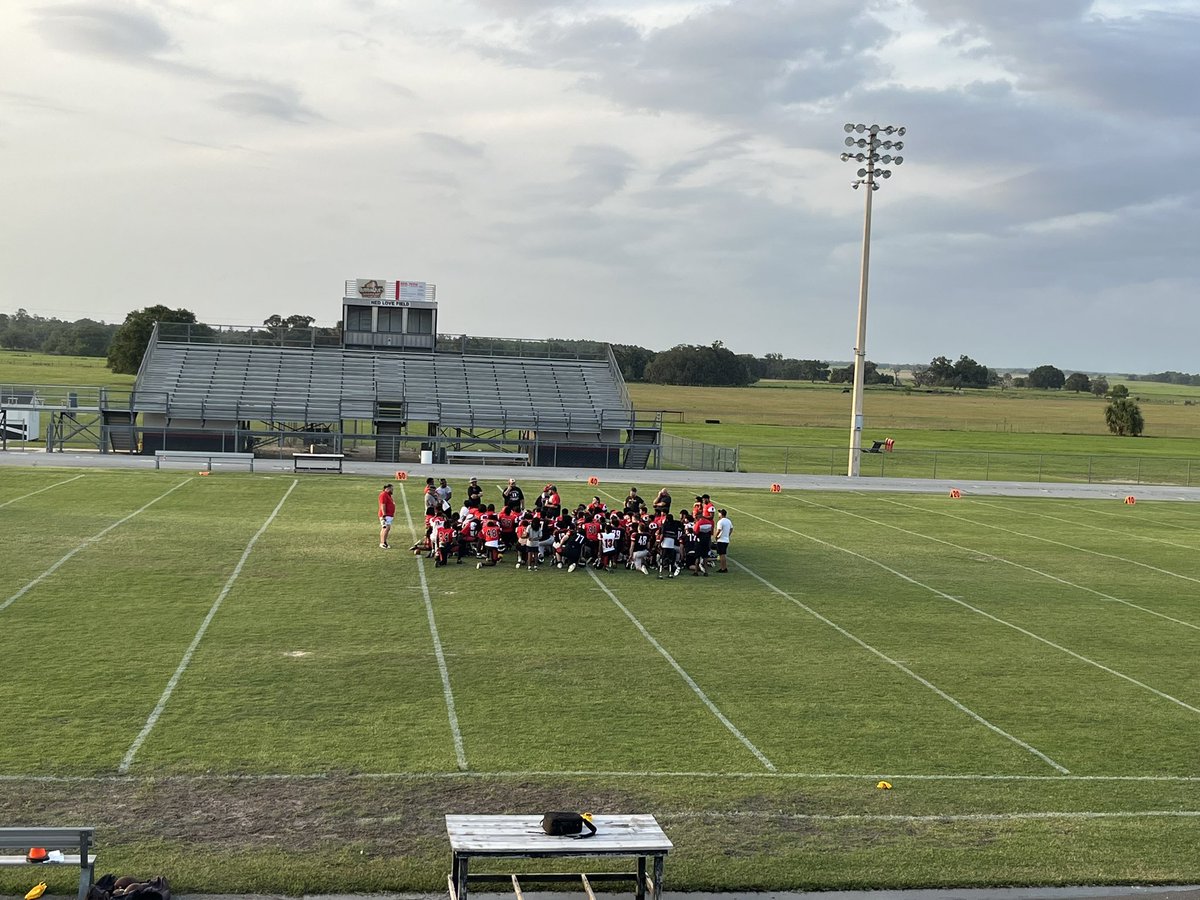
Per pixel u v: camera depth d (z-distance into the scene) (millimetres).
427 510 28547
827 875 11461
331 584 24578
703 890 11180
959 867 11734
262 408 55469
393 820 12414
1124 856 12141
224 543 28625
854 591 26250
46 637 19359
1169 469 67750
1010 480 56750
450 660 19047
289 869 11086
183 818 12234
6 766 13477
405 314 63531
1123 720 17328
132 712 15664
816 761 14906
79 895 10109
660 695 17578
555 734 15516
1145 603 26234
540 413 58875
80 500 34562
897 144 51938
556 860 11875
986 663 20375
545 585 25578
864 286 53031
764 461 62688
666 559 27094
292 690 17000
